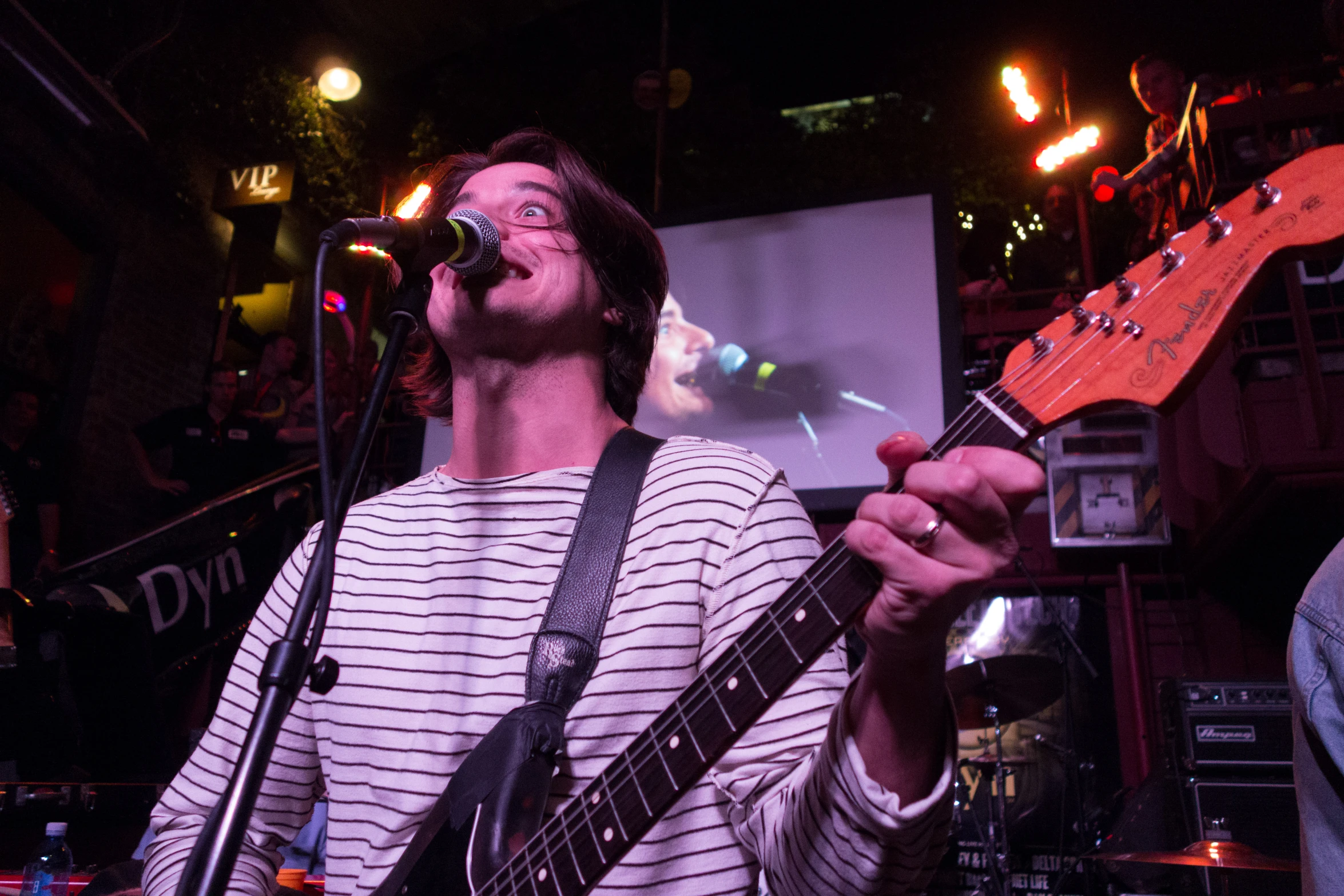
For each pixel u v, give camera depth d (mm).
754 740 888
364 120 7965
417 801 964
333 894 988
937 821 713
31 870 2258
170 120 6441
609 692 945
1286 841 3195
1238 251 735
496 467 1204
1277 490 3525
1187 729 3377
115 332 6062
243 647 1222
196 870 750
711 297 5102
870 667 689
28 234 5629
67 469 5656
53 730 2855
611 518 1060
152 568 4102
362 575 1144
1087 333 738
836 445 4699
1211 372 3812
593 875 791
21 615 2932
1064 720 4590
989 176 7586
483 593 1062
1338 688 1072
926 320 4805
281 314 7789
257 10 7035
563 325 1213
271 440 5719
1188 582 4707
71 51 5652
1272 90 4133
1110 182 4551
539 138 1403
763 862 812
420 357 1518
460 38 7391
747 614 941
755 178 7723
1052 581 4828
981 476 607
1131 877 3621
